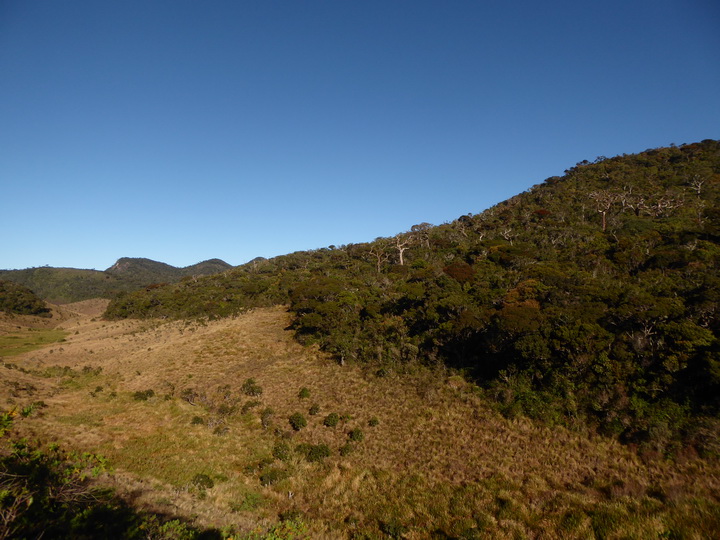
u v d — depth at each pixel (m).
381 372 27.48
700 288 24.39
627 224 49.78
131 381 32.81
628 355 18.98
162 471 17.02
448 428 19.81
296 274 72.31
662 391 17.02
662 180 70.00
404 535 12.61
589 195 69.69
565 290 27.97
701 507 11.52
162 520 10.82
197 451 19.53
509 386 21.52
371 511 14.38
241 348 39.56
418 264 56.91
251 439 21.31
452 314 29.58
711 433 14.54
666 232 43.97
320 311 39.94
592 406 18.20
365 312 39.50
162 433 21.45
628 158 89.44
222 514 13.25
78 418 22.75
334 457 18.92
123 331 58.88
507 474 15.62
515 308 24.30
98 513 9.38
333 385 27.66
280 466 18.23
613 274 35.69
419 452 18.30
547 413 18.89
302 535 11.81
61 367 38.38
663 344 18.36
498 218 76.06
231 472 17.80
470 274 41.06
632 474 14.36
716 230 38.97
